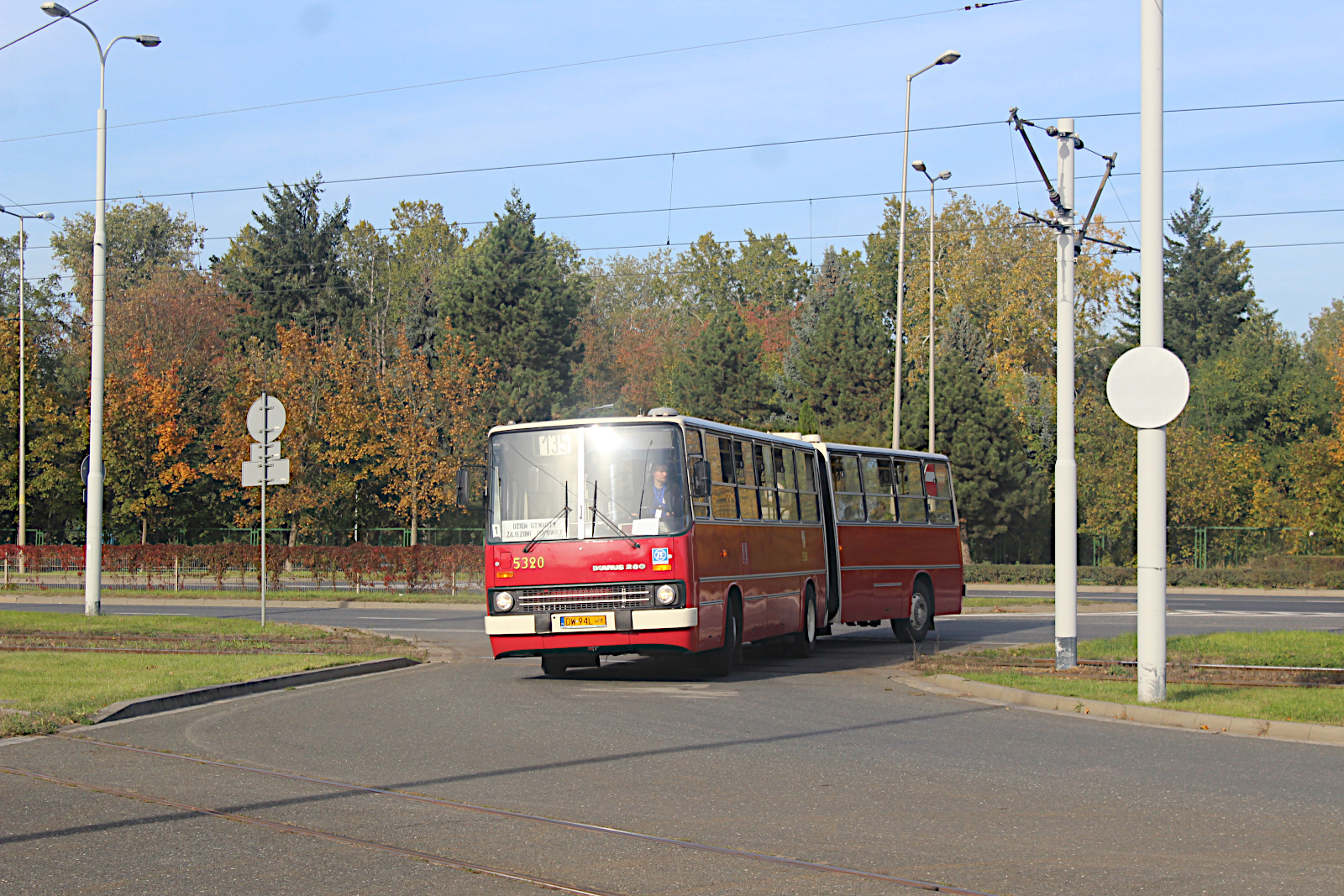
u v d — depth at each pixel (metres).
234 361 65.50
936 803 8.64
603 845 7.41
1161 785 9.30
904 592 24.09
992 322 67.00
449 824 7.97
